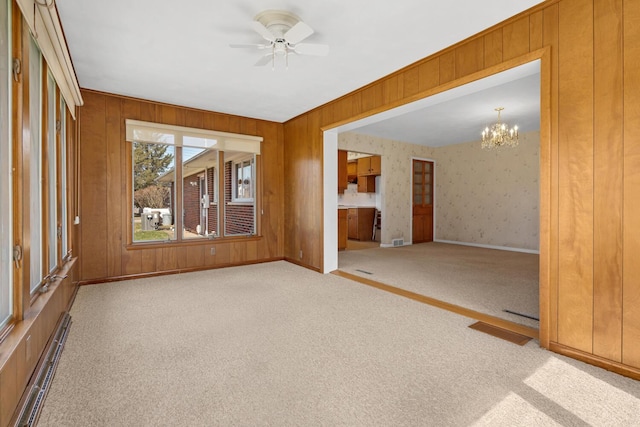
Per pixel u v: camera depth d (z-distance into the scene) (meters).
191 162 4.69
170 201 4.50
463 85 2.73
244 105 4.48
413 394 1.70
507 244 6.76
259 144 5.22
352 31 2.54
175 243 4.49
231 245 4.99
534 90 3.88
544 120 2.17
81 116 3.80
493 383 1.79
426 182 8.03
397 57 2.99
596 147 1.95
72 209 3.36
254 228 5.27
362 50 2.85
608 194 1.92
